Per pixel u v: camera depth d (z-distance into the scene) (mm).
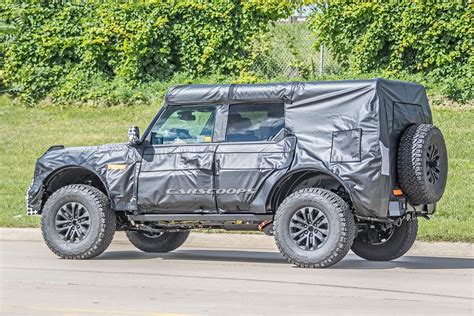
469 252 15859
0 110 27938
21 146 25156
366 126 13305
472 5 25250
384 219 13445
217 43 27562
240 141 14062
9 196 21000
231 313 9805
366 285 11828
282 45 27844
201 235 17562
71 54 28672
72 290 11492
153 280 12359
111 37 28297
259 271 13242
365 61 26266
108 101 27703
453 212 18062
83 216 14773
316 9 26812
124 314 9773
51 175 15148
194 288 11602
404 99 13984
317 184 13969
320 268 13445
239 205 13961
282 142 13773
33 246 16719
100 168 14766
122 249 16703
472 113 24594
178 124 14539
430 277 12641
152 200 14438
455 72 25562
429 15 25516
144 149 14594
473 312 9859
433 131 13656
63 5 28641
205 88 14391
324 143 13500
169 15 27984
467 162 21562
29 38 28625
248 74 27375
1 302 10602
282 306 10227
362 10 25953
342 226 13188
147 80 28203
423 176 13359
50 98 28359
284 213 13461
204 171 14109
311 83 13781
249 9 27422
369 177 13148
